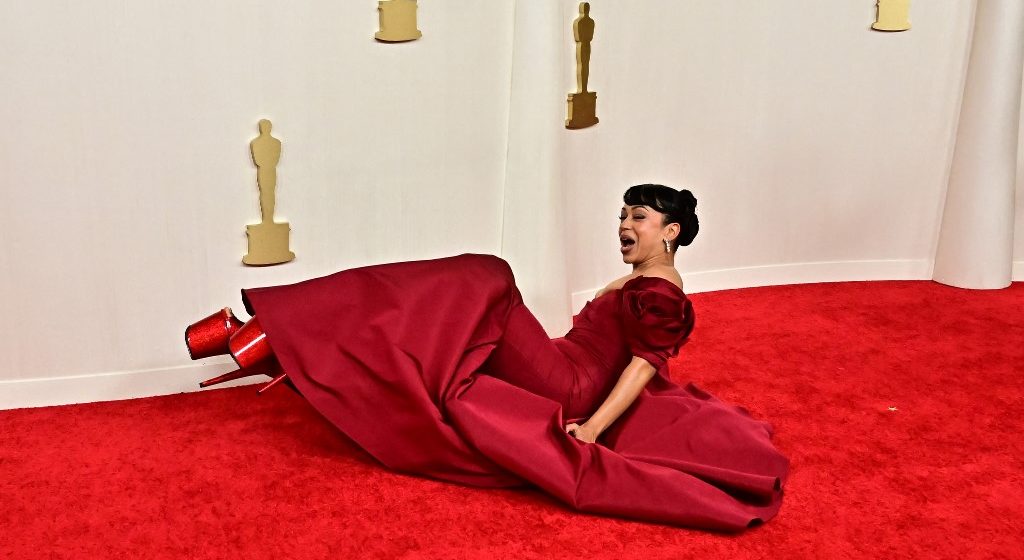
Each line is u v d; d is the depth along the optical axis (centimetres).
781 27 458
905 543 231
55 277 319
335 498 251
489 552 224
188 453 281
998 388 343
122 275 326
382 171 354
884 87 477
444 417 255
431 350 256
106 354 329
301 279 351
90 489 257
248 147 332
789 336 402
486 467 254
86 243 320
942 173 489
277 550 225
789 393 336
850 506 250
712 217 470
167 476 264
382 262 362
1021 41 457
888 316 432
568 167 411
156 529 235
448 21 353
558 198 372
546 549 226
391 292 262
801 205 484
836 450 287
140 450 283
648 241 280
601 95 420
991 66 462
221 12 319
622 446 270
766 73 461
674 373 355
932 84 479
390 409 259
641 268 286
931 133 484
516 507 247
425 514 242
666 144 446
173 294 333
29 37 300
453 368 255
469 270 269
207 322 275
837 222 491
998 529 239
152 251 328
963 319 427
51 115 307
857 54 471
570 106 396
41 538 230
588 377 274
